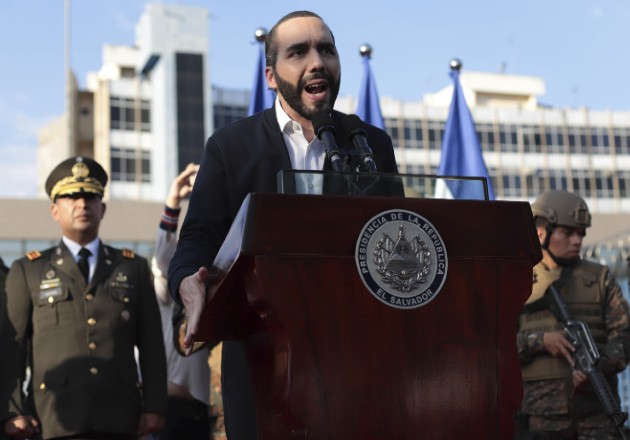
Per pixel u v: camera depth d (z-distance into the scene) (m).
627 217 38.59
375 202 2.09
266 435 2.29
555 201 5.56
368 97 8.95
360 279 2.06
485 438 2.10
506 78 69.94
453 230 2.14
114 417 5.15
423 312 2.09
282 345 2.04
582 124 66.50
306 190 2.16
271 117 2.99
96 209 5.53
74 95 61.41
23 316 5.28
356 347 2.04
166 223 6.50
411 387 2.06
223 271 2.18
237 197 2.91
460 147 9.01
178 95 60.16
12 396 5.14
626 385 10.05
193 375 6.47
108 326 5.30
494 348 2.13
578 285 5.46
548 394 5.30
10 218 36.72
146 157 59.97
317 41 2.82
